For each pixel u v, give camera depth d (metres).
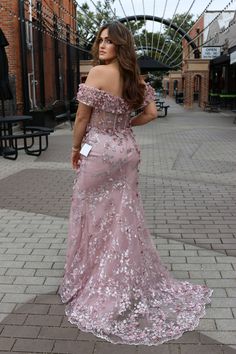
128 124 3.37
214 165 9.11
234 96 28.22
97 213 3.32
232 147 11.73
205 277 3.88
